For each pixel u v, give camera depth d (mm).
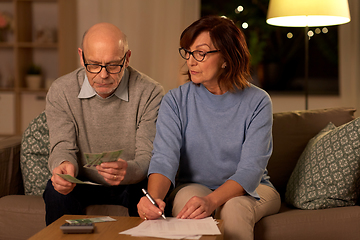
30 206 1635
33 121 1896
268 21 2699
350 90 4129
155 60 4129
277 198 1530
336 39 4125
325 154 1610
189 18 4098
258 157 1438
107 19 4125
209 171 1533
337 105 4164
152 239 1032
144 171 1498
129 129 1640
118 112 1635
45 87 4090
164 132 1518
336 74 4145
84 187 1604
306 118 1931
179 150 1517
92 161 1196
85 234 1073
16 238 1636
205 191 1442
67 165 1415
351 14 4066
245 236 1285
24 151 1852
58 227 1135
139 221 1191
